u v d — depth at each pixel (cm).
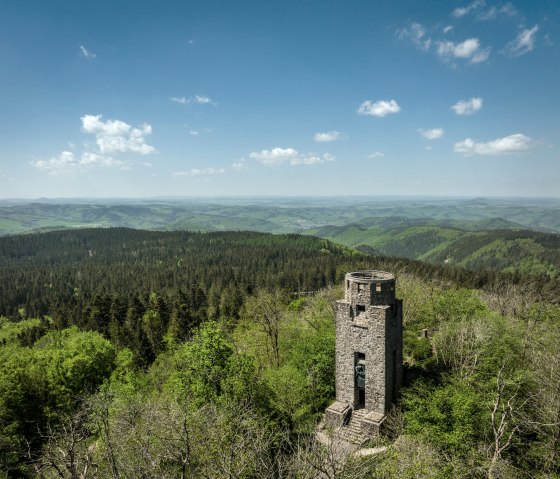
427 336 6275
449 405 3431
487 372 4122
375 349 4006
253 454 2594
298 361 4969
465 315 5703
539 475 2998
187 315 9488
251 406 3850
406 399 3872
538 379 3681
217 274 17350
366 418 3919
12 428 4834
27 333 10544
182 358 4766
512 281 13300
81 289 16662
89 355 6350
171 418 2792
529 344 4922
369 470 2936
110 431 2911
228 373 4081
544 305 7900
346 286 4294
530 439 3572
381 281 3997
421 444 2822
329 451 2472
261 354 6397
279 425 4006
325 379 4716
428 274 13750
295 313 8588
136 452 2506
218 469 2398
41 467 2364
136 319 10250
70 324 11131
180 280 16800
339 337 4250
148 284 16738
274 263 19950
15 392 5153
